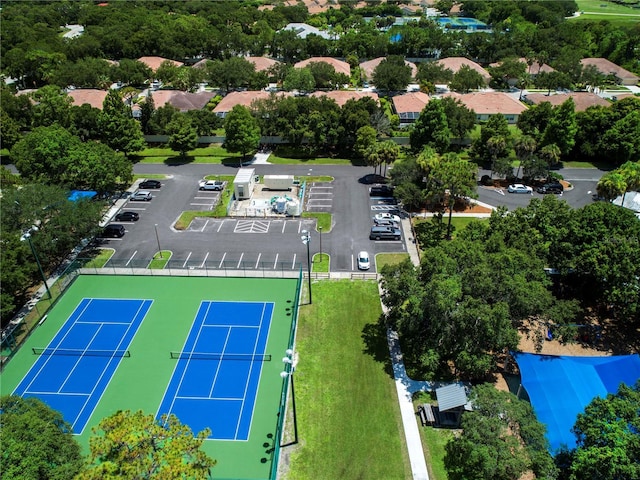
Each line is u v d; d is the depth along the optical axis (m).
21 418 31.91
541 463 33.22
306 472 38.41
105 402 45.31
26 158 77.12
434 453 39.78
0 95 106.25
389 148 82.06
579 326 50.72
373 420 42.69
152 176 90.56
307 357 49.62
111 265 64.94
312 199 81.75
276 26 197.75
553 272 57.25
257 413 44.03
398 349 50.41
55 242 61.22
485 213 76.81
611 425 31.55
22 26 171.38
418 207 78.62
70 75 130.38
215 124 107.38
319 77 134.50
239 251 67.62
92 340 52.75
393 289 46.31
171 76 135.50
